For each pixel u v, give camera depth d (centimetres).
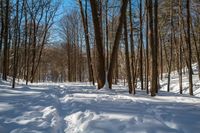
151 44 1284
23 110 760
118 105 834
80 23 4475
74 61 4759
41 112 738
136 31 2242
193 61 4178
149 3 1287
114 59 1544
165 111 711
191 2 2211
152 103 905
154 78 1276
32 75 3189
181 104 879
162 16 2531
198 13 2469
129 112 696
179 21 2098
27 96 1116
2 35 2380
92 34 2644
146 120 595
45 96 1134
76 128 568
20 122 609
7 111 732
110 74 1551
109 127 551
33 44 3244
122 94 1266
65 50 5131
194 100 1084
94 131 530
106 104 855
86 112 711
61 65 5456
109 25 2781
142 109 753
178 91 2728
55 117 665
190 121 584
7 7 2103
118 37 1519
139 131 515
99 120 602
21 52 3609
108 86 1538
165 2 2300
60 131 557
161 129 523
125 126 553
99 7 1995
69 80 4806
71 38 4712
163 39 3103
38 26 3388
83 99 1001
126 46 1464
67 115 704
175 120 594
